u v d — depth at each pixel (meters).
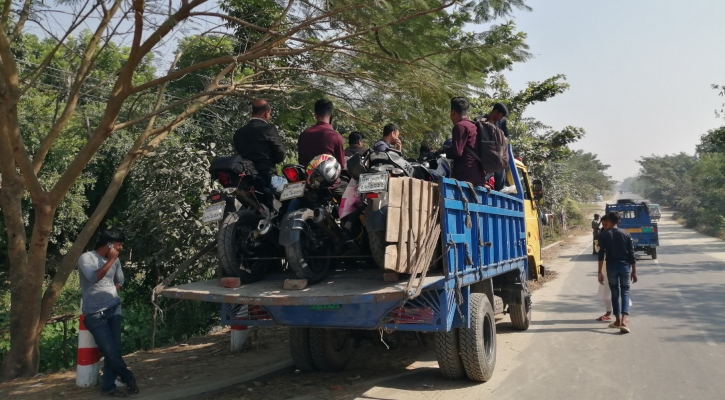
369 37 6.68
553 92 17.34
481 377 5.55
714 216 42.41
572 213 53.28
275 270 5.93
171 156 8.52
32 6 6.67
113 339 5.55
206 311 9.42
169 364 6.77
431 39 6.39
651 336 7.82
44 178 13.70
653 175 98.75
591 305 10.74
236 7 7.78
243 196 5.48
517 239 7.89
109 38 6.67
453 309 4.98
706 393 5.30
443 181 4.88
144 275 9.53
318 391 5.55
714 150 46.81
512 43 6.62
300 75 8.21
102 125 6.39
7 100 6.22
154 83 6.32
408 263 4.54
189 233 8.33
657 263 19.61
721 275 15.17
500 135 6.20
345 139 10.69
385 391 5.49
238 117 10.23
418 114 8.45
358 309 4.91
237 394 5.54
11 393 5.77
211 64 6.41
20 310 6.68
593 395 5.30
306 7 6.43
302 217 4.94
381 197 4.67
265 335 8.45
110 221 10.97
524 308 8.26
